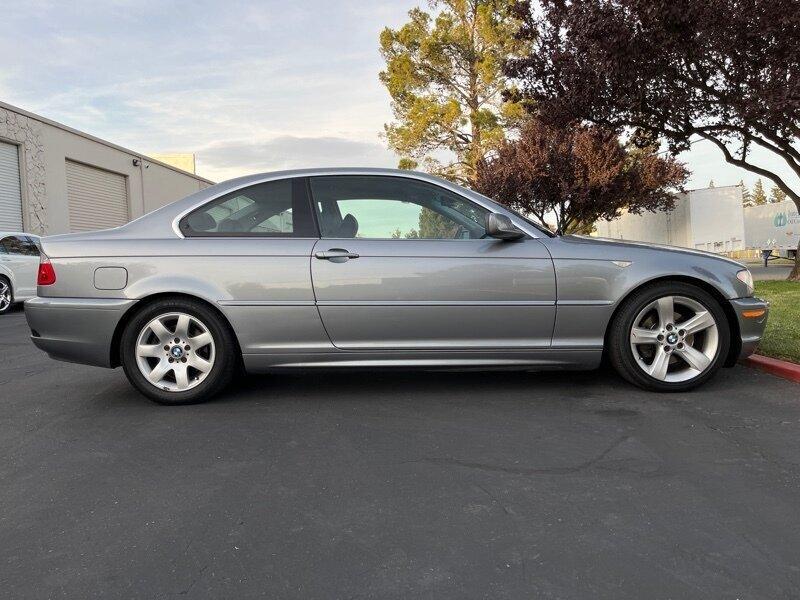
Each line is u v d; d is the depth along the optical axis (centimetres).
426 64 2798
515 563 220
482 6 2638
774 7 902
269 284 422
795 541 230
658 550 226
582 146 2161
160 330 429
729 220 2381
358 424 381
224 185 451
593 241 445
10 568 225
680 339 432
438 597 201
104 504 276
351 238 434
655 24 970
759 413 384
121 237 436
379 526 249
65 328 429
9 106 1659
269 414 407
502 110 2698
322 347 429
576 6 1058
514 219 441
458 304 423
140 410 426
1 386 521
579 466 305
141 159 2466
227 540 241
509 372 510
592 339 432
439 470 304
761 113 1005
